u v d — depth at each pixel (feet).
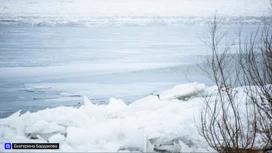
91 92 48.47
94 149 18.42
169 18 228.63
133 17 237.04
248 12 272.31
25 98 45.01
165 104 26.12
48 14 250.37
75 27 162.81
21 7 278.87
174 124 20.39
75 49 94.12
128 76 60.34
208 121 21.83
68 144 19.12
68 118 21.84
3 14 241.35
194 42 106.42
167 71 63.57
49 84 54.29
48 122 21.70
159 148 19.03
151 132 19.48
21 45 98.99
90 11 273.54
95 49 94.73
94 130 19.75
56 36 123.95
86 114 23.07
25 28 152.76
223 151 18.31
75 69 67.56
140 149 18.60
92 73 63.46
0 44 100.17
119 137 19.30
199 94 28.91
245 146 18.16
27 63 73.41
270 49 19.85
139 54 85.97
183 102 26.94
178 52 87.15
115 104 25.16
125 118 22.03
